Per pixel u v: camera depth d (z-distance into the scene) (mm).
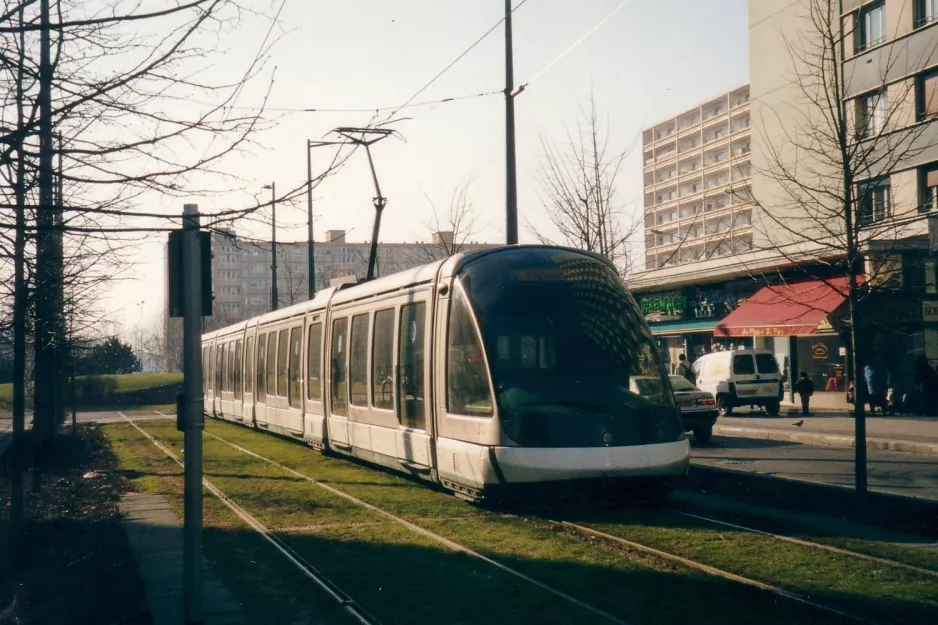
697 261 37062
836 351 33562
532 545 9336
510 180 18688
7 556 9344
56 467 18469
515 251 12281
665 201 100188
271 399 22797
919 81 28562
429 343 12625
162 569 8695
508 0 18844
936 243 28391
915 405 28812
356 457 16438
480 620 6734
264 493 13773
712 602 7039
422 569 8414
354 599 7430
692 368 33188
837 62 12227
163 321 98938
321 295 19062
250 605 7320
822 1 13680
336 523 10992
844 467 15961
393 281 14430
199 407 6547
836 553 8664
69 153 5566
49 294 10992
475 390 11336
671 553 8781
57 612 7312
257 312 121500
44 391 17344
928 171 28516
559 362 11289
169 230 6301
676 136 98625
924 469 15445
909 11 28625
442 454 12055
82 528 11023
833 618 6566
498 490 10828
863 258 13859
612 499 10953
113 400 56094
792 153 30078
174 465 18578
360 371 15602
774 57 32969
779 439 22594
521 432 10734
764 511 11219
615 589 7508
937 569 7977
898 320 29125
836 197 12227
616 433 10922
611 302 12047
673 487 11297
